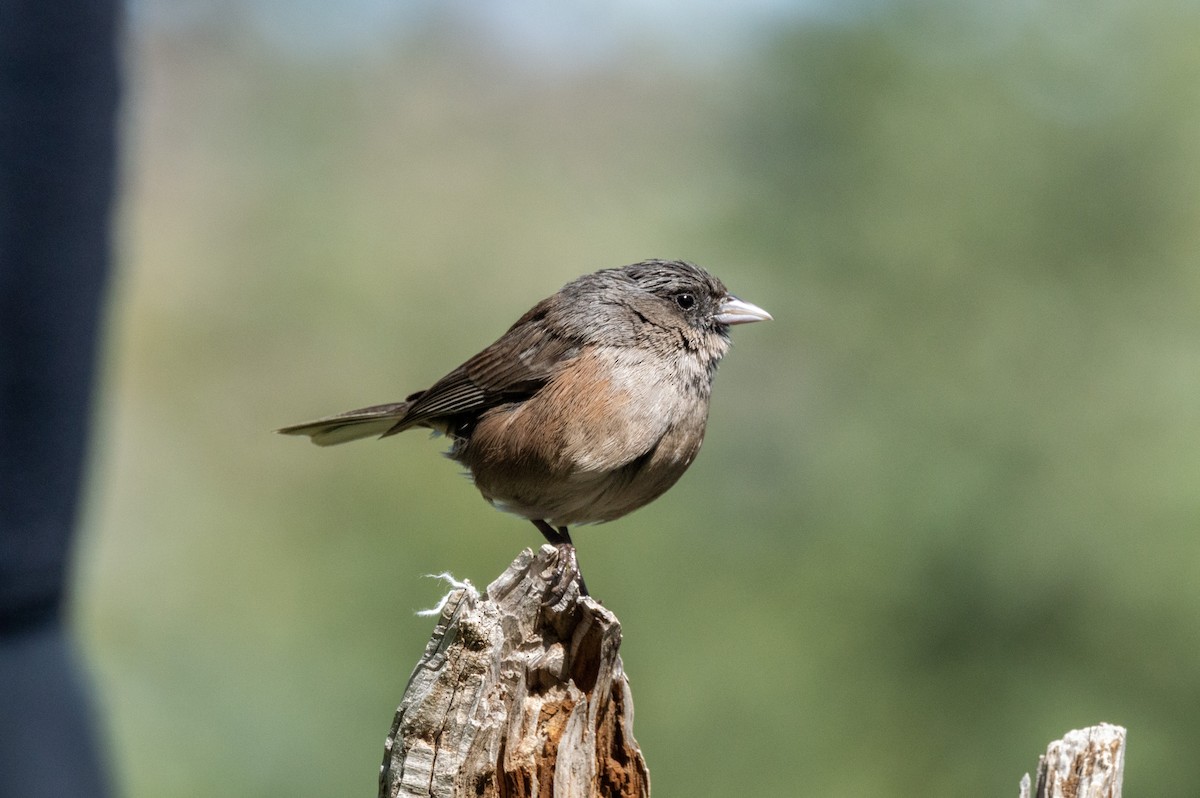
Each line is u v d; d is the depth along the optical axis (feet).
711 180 54.75
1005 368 48.91
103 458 50.31
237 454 59.26
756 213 51.93
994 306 49.60
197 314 64.75
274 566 49.65
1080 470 46.09
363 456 49.80
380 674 44.21
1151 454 45.39
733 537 48.67
